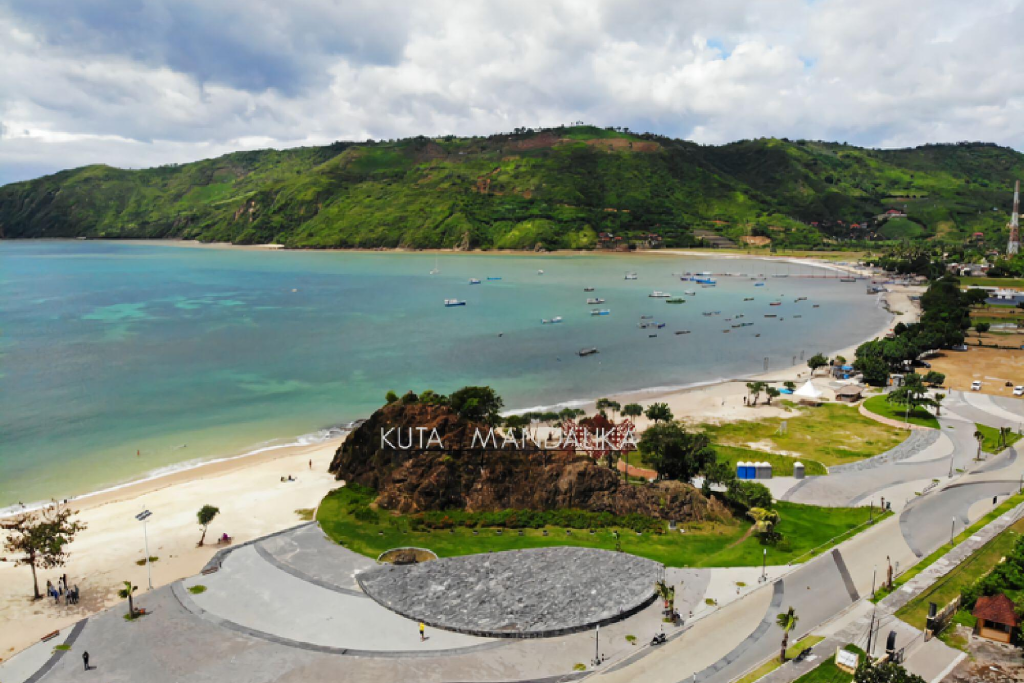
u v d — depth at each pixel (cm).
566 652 8225
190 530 11944
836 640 8294
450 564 10325
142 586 10031
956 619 8762
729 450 16200
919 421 18262
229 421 19312
